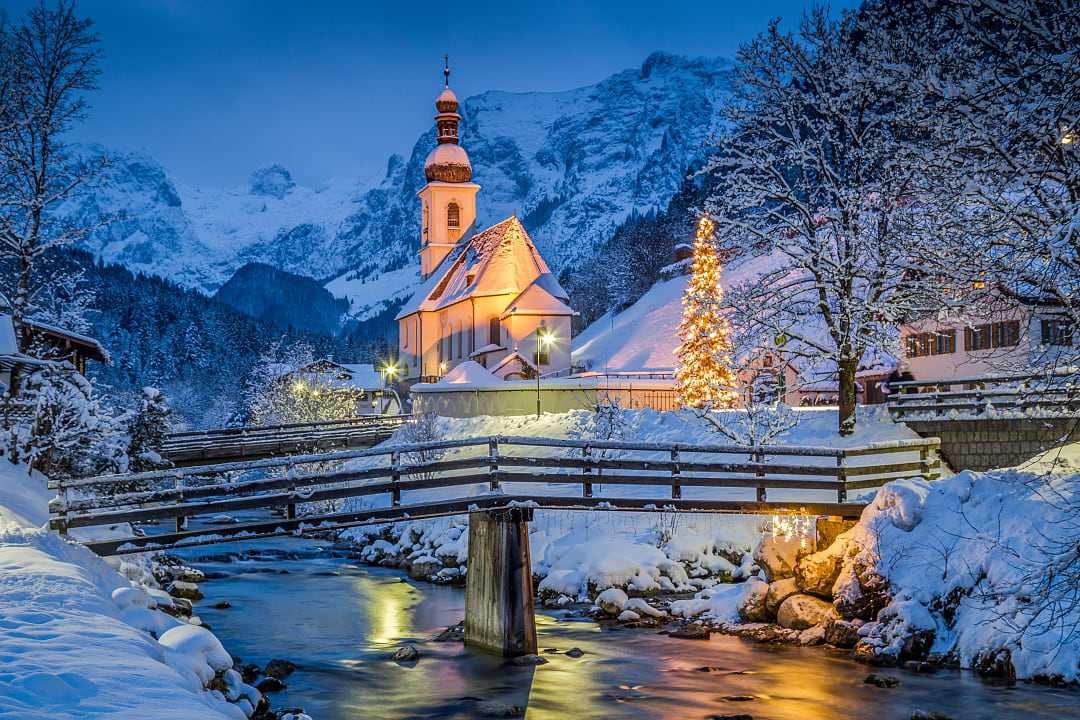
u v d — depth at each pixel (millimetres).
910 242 19641
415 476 46406
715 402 48438
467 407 57531
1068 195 17000
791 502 25875
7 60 37938
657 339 101750
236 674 15734
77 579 15430
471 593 24469
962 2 17172
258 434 57594
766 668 21375
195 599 30844
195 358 189875
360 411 116875
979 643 20594
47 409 30109
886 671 20781
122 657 12188
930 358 51188
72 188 39188
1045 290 16000
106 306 189875
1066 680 19062
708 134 38156
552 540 33000
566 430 47562
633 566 29609
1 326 33969
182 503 21734
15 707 9805
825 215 35656
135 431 37219
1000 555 21531
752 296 37188
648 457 38688
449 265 101688
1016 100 16641
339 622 27438
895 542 23500
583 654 23125
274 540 46969
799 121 37250
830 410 39469
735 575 29641
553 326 78562
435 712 18828
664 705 18984
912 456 33812
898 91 18641
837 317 36125
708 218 38781
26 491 25938
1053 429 30641
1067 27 16047
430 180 118375
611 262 154250
